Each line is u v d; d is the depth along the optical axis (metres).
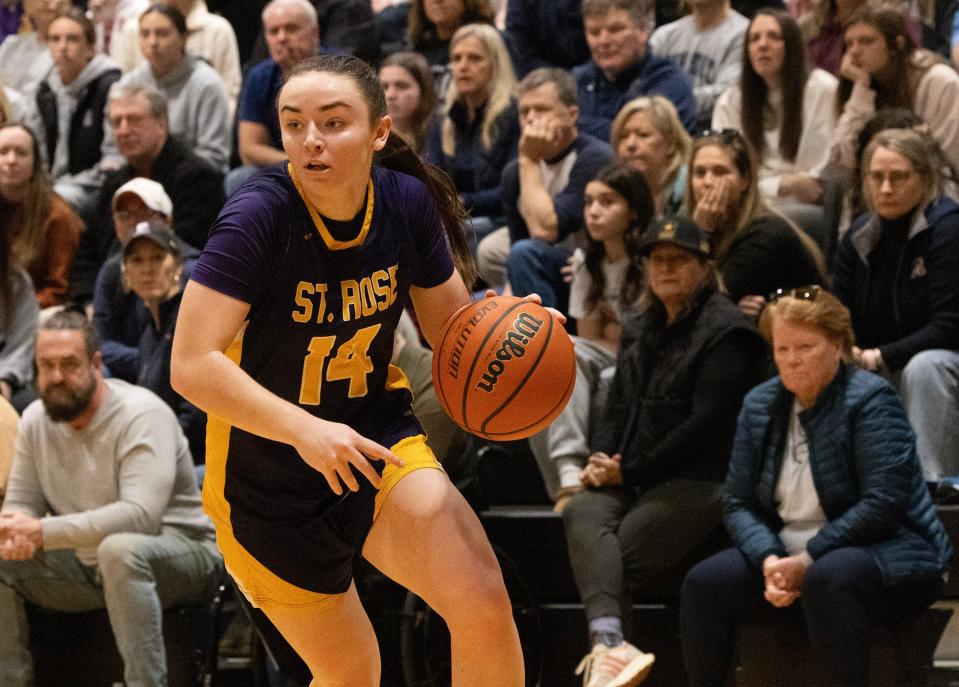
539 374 4.46
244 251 4.04
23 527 7.50
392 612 7.44
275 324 4.21
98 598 7.88
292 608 4.68
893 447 6.77
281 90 4.09
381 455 3.82
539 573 7.93
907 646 6.91
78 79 11.78
